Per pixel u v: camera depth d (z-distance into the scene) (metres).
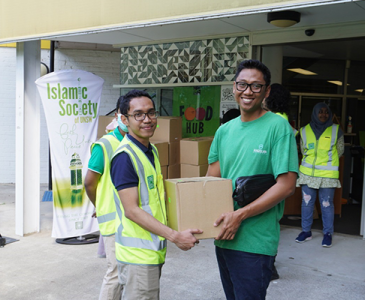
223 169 2.49
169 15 3.67
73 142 5.12
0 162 9.34
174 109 6.82
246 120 2.39
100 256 4.71
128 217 2.30
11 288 3.90
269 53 5.98
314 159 5.07
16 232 5.54
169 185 2.30
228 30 5.84
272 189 2.24
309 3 2.86
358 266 4.41
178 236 2.19
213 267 4.38
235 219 2.19
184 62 6.65
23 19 4.99
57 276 4.17
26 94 5.43
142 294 2.34
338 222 6.11
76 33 4.46
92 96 5.23
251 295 2.32
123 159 2.33
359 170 7.36
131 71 7.31
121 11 4.04
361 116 8.82
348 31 5.12
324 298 3.67
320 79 8.53
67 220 5.13
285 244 5.09
